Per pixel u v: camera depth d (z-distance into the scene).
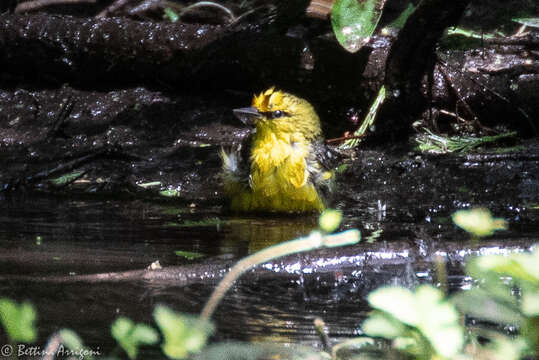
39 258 8.93
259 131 11.47
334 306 7.50
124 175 12.77
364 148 13.60
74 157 13.29
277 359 6.16
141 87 15.40
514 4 16.47
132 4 17.44
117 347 6.30
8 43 15.67
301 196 11.35
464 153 12.95
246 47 14.63
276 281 8.28
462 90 13.74
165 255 9.10
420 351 5.86
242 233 10.21
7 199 11.84
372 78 13.99
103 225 10.53
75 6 17.97
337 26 12.22
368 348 6.41
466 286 7.95
